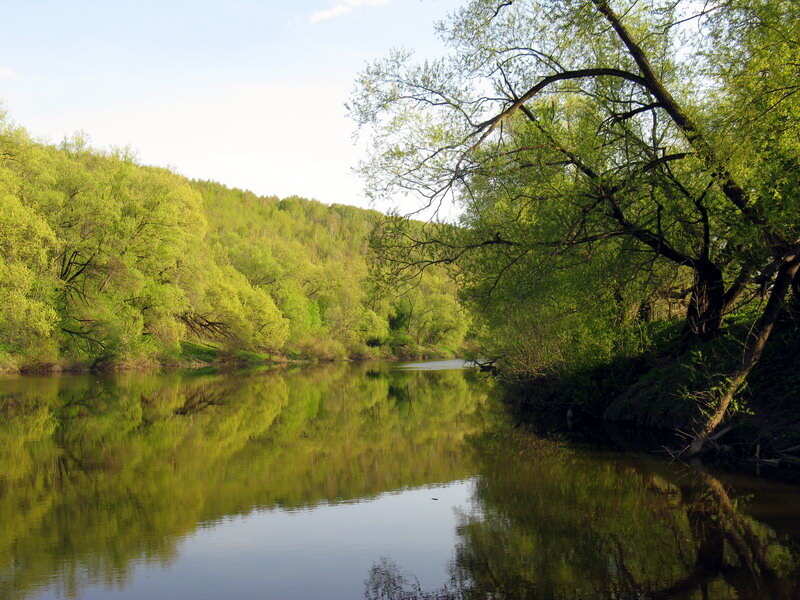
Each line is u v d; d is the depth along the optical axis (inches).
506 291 602.9
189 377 1684.3
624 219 546.0
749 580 289.0
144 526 393.1
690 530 360.8
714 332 639.8
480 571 311.1
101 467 567.2
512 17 558.3
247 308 2325.3
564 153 538.9
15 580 305.7
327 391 1355.8
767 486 447.8
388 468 558.9
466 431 773.3
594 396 805.9
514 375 997.2
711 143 450.9
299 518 408.8
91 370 1728.6
